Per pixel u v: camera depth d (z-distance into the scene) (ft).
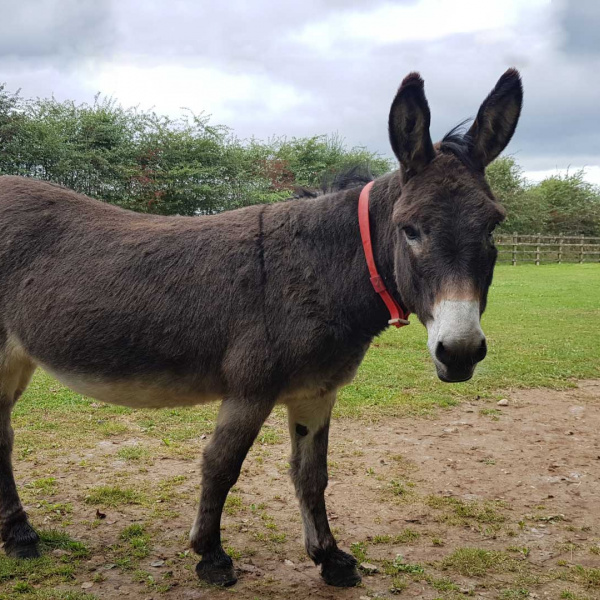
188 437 15.98
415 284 7.77
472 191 7.55
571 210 136.15
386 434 16.70
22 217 10.23
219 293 8.97
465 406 19.47
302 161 91.97
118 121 70.54
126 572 9.60
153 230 9.87
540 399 20.40
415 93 7.73
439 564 10.14
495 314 38.32
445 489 13.24
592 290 53.78
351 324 8.91
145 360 9.19
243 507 12.15
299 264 8.96
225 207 73.26
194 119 72.95
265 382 8.70
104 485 12.83
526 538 11.12
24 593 8.87
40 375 21.83
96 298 9.35
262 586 9.39
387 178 9.10
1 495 10.10
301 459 9.93
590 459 15.15
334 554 9.71
